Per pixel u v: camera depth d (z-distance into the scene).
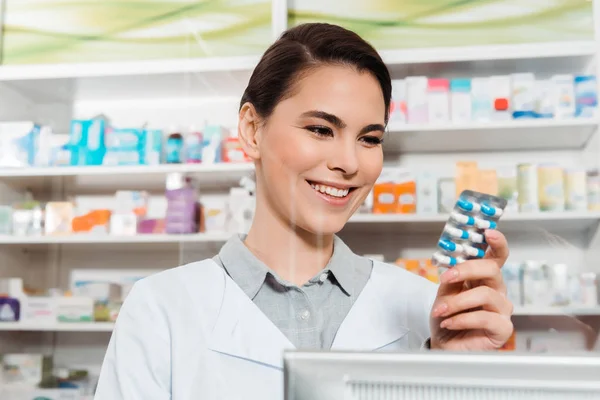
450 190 2.34
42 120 2.82
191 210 2.55
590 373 0.33
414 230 2.46
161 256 2.78
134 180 2.70
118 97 2.82
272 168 0.85
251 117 0.90
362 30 2.53
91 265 2.81
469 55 2.41
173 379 0.82
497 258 0.68
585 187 2.29
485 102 2.37
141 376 0.85
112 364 0.88
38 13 2.72
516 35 2.47
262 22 2.60
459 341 0.71
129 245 2.71
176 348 0.84
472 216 0.66
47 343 2.71
